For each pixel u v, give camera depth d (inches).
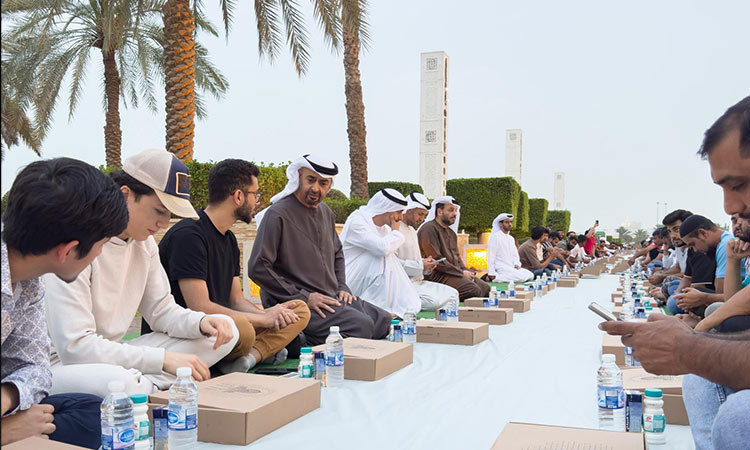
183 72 368.8
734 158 65.4
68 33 548.4
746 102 66.8
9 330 75.5
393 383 122.7
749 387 66.0
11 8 427.8
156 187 107.1
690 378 81.7
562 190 1926.7
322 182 182.4
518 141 1464.1
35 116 515.8
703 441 74.7
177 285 137.9
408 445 86.2
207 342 122.6
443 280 307.0
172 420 84.7
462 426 95.1
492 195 769.6
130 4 401.7
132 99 634.2
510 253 448.5
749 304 117.3
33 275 69.3
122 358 101.3
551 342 172.1
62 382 93.4
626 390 93.4
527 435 75.9
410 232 285.6
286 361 158.7
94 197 66.3
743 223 117.2
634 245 1776.6
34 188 64.1
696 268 228.7
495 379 126.7
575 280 383.9
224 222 143.3
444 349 160.9
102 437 78.9
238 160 143.7
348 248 248.2
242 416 84.9
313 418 98.6
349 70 543.2
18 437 75.8
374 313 186.1
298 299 167.9
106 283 108.6
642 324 72.6
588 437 75.1
